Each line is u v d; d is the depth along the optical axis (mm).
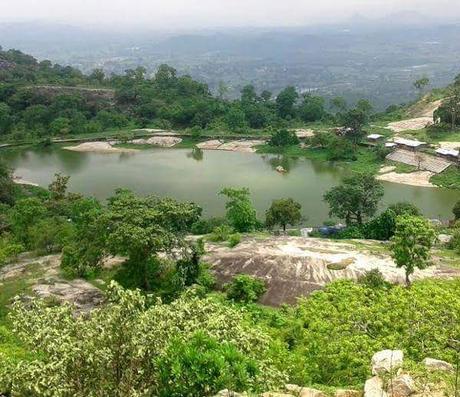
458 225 64250
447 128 120438
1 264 52625
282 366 22219
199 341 15648
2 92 165375
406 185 95062
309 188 94438
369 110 155750
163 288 40781
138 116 163250
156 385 15617
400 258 40250
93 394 15508
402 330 26109
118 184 100000
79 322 16531
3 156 126625
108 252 41406
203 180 101375
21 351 28172
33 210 60062
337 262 47500
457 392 17969
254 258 48656
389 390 18328
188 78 188625
